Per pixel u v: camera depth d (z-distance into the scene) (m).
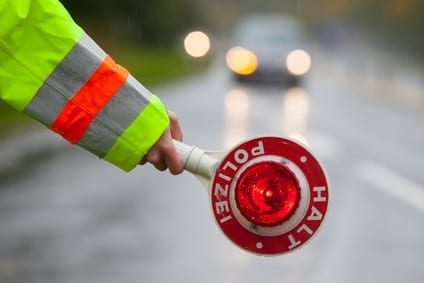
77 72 2.34
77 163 13.30
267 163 2.42
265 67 30.27
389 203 10.21
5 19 2.27
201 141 15.71
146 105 2.39
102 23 57.06
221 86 32.41
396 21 77.88
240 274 7.02
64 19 2.32
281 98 26.97
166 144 2.42
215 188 2.45
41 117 2.35
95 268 7.10
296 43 31.11
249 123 18.97
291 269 7.22
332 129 18.73
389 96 32.31
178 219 9.03
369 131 18.83
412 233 8.64
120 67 2.39
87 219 8.98
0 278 6.74
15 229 8.45
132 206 9.73
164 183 11.29
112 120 2.37
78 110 2.35
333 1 114.00
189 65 51.69
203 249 7.79
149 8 64.12
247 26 31.88
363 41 89.06
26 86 2.32
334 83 39.78
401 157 14.59
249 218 2.42
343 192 10.91
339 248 7.93
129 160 2.41
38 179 11.67
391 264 7.44
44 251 7.60
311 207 2.43
